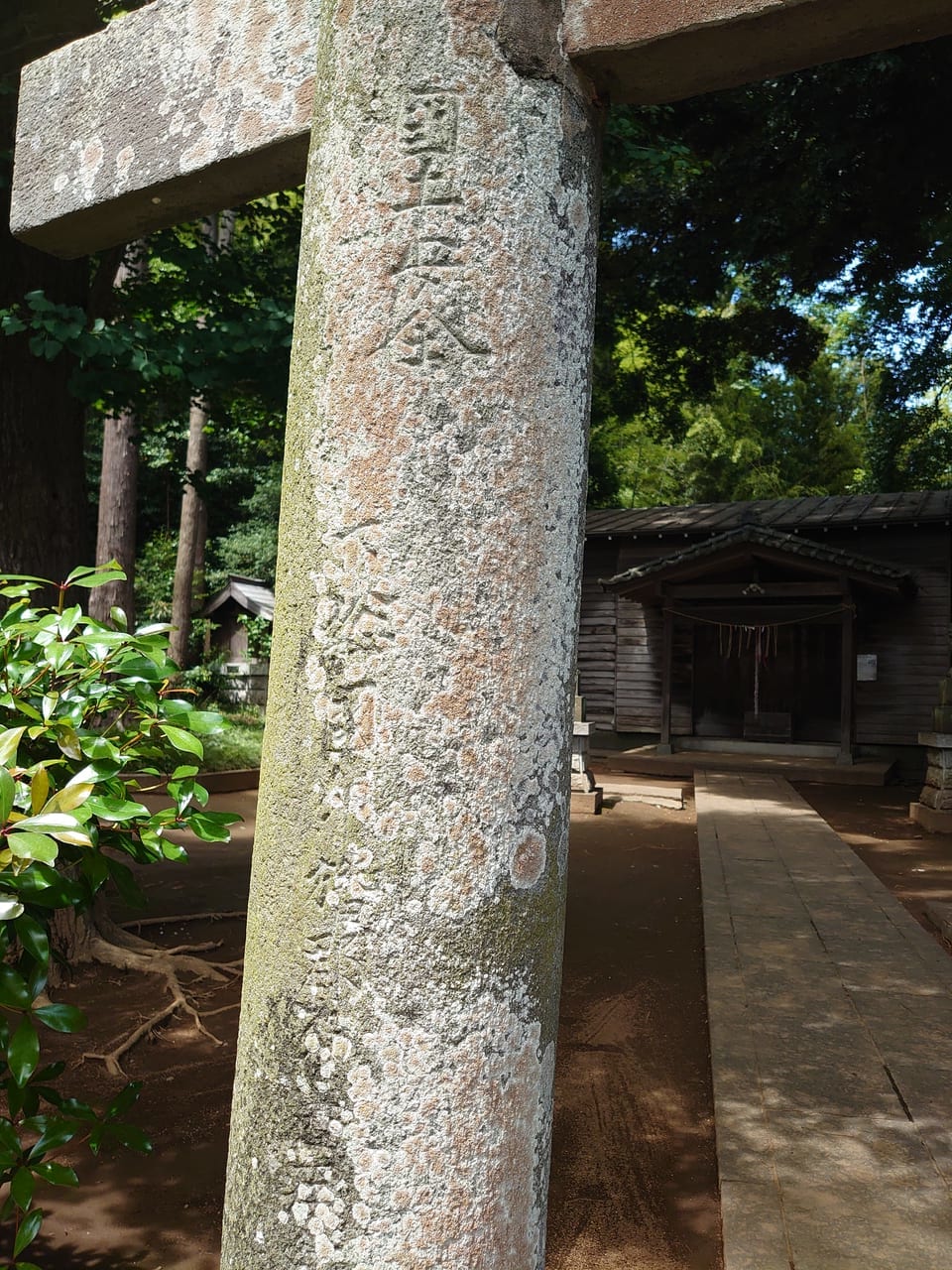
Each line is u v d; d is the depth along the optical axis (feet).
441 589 3.78
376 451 3.88
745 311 49.34
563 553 4.11
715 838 28.63
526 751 3.88
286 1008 3.80
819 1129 10.05
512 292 3.99
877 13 4.09
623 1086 12.23
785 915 19.47
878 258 44.98
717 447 96.37
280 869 3.92
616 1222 9.06
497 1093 3.72
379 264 3.99
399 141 4.03
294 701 3.98
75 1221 9.15
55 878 5.23
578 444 4.25
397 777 3.71
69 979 15.66
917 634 48.70
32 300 13.82
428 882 3.67
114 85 5.86
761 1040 12.62
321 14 4.50
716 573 50.26
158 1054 13.20
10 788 4.70
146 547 68.85
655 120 26.43
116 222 6.25
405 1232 3.56
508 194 4.03
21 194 6.35
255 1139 3.84
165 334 15.53
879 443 77.56
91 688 6.23
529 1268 3.87
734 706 53.88
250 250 20.61
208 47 5.39
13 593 6.67
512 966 3.78
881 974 15.52
